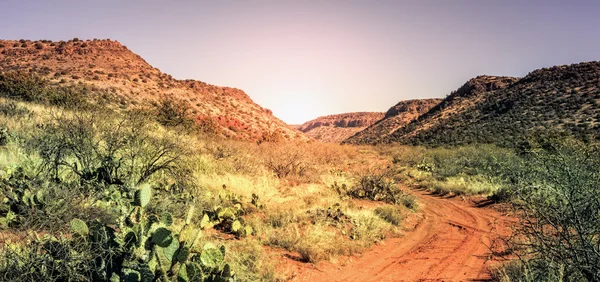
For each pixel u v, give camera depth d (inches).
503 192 458.3
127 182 253.0
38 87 892.6
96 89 1631.4
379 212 368.8
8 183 205.3
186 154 323.6
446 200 518.9
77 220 128.7
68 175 244.7
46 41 2524.6
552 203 167.2
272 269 199.2
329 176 562.6
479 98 2979.8
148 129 339.3
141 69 2500.0
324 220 309.9
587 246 143.5
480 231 335.0
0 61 2070.6
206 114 2090.3
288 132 2829.7
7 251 122.2
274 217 293.9
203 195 309.4
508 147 932.6
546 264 161.3
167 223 135.6
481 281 205.9
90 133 270.7
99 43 2615.7
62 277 120.3
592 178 159.0
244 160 561.9
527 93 2288.4
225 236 242.7
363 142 4065.0
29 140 343.0
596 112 1572.3
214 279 135.4
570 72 2356.1
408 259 253.4
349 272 222.1
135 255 128.4
